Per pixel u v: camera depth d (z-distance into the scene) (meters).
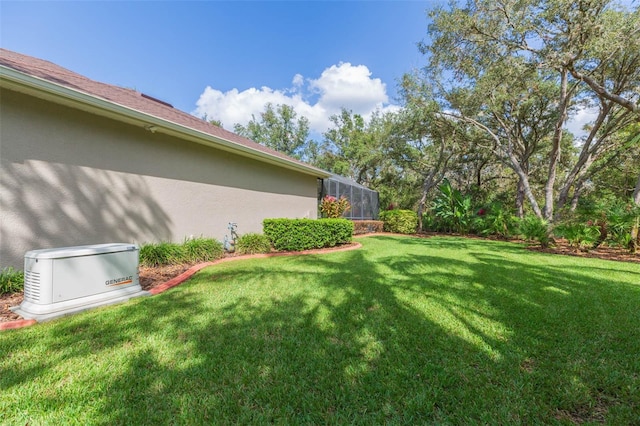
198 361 2.29
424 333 2.83
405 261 6.54
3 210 3.98
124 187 5.46
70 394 1.89
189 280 4.66
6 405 1.78
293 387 2.00
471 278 5.00
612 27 7.40
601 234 8.34
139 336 2.67
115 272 3.59
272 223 7.63
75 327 2.82
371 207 17.33
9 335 2.63
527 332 2.87
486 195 21.53
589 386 2.03
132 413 1.73
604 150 13.42
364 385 2.02
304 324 3.01
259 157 8.24
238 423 1.68
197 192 6.93
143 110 6.00
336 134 28.06
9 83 3.76
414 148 20.31
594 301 3.82
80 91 4.30
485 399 1.89
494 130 15.98
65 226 4.63
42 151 4.36
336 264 6.09
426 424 1.69
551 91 12.88
